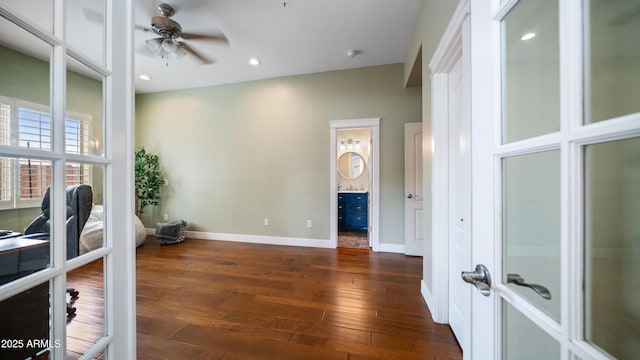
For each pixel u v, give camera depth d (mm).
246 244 3918
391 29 2633
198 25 2543
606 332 412
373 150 3551
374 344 1545
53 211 617
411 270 2805
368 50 3094
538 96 517
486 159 628
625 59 391
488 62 622
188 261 3111
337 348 1509
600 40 402
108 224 757
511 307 586
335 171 3713
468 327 841
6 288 538
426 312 1910
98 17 732
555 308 467
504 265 592
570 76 418
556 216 469
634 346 411
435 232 1771
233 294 2215
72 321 666
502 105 593
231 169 4137
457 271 1611
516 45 562
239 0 2178
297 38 2807
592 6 405
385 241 3545
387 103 3504
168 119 4391
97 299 735
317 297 2158
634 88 388
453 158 1676
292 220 3893
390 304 2033
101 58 741
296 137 3855
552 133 466
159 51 2576
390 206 3521
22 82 581
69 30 644
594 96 403
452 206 1693
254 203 4047
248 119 4047
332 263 3039
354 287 2359
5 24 543
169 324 1757
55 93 610
